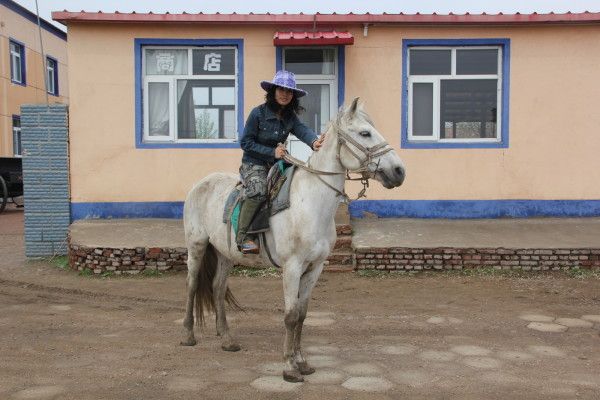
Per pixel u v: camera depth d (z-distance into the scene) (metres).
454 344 6.00
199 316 6.00
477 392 4.70
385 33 11.20
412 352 5.75
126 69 11.20
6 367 5.28
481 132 11.52
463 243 9.58
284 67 11.48
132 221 11.02
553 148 11.34
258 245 5.16
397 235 10.03
